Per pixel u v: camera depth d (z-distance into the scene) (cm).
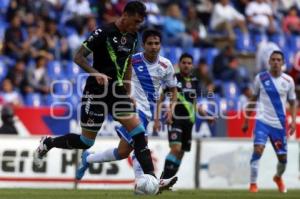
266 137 3972
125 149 2991
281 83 3959
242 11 7394
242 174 4769
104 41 2641
